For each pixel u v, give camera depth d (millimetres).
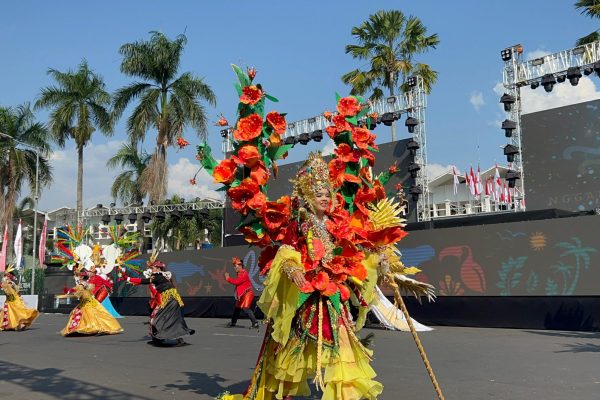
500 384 5992
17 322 15109
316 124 21922
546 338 10570
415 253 14336
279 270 4070
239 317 18625
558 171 17484
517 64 18656
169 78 31078
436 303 13875
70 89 33812
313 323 4051
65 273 25562
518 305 12688
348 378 3943
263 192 4480
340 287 4148
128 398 5730
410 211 18969
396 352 8859
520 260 12781
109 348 10367
